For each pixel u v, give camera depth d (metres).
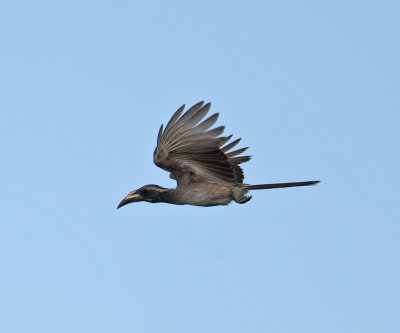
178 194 17.95
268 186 17.55
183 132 17.14
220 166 17.58
